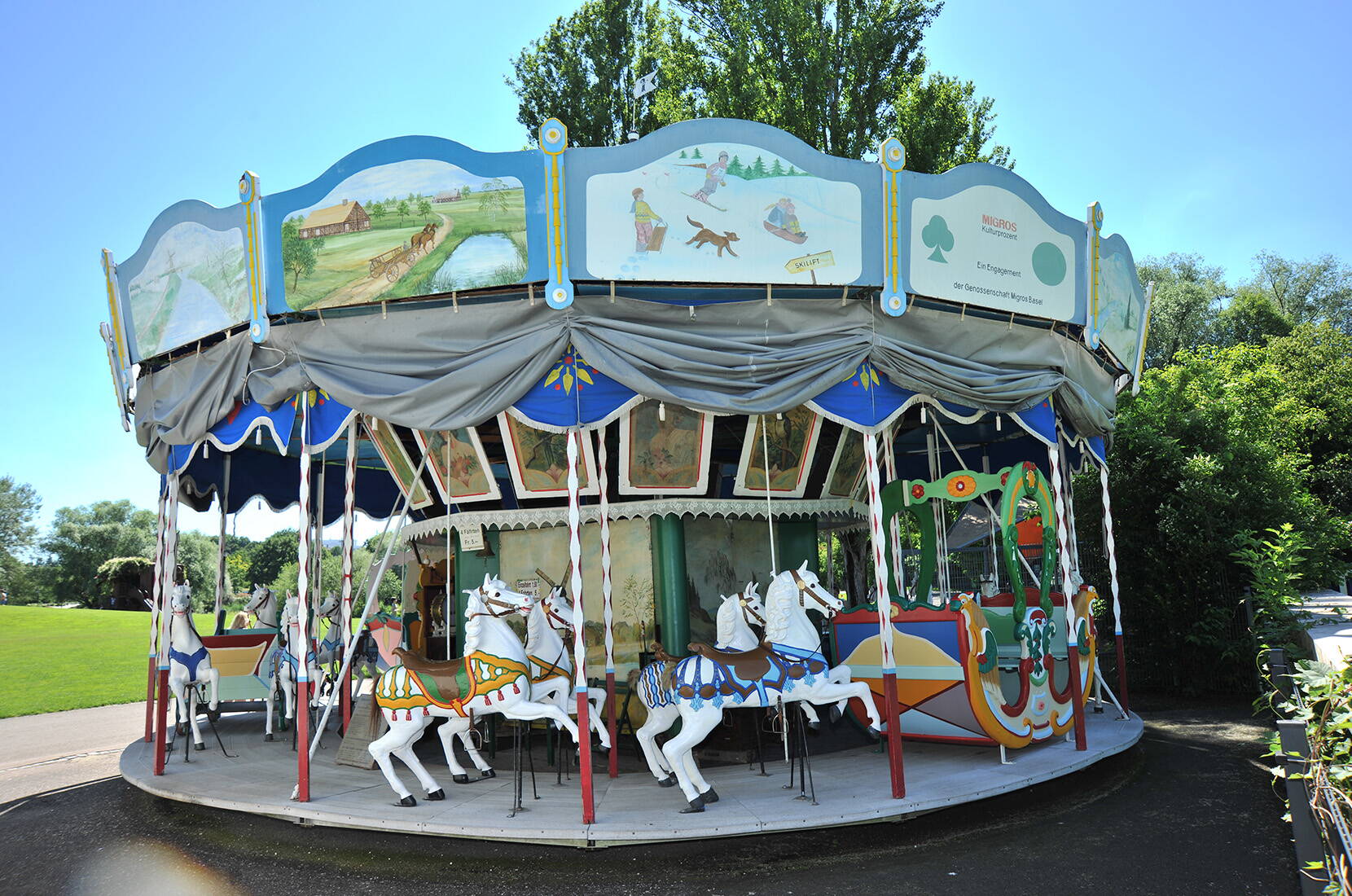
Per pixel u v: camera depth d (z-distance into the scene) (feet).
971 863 24.06
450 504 39.68
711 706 27.09
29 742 53.47
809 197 29.12
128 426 39.55
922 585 38.34
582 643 26.81
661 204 28.32
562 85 74.23
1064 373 35.60
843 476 42.88
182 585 42.34
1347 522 66.80
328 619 52.85
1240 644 49.52
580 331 28.40
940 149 65.72
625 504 38.09
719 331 29.68
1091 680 40.01
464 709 28.07
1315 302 155.43
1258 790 30.91
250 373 32.48
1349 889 15.11
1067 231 34.86
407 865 25.43
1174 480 54.19
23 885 25.64
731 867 24.38
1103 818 28.14
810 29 64.95
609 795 29.63
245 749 43.24
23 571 279.49
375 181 29.53
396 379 29.84
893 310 29.58
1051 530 35.09
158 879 25.36
